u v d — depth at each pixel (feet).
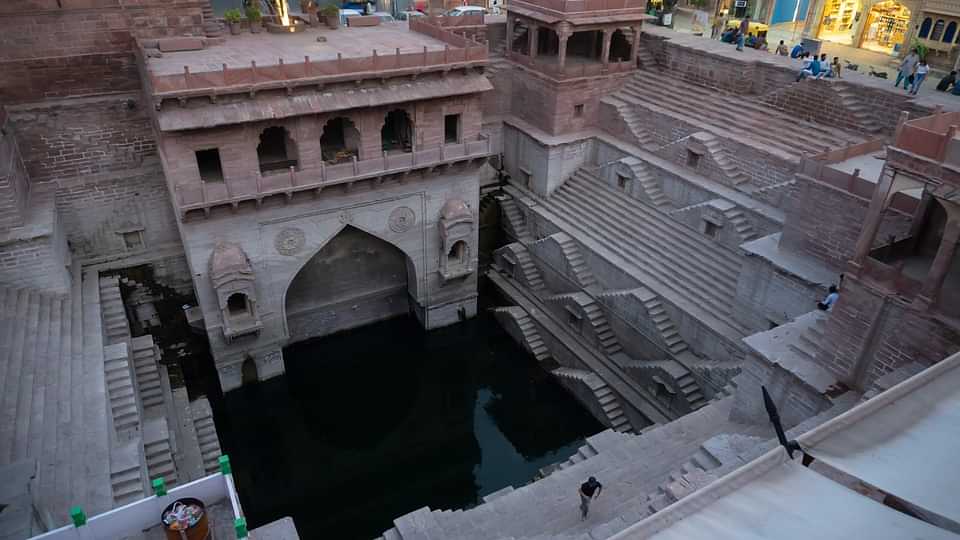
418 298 91.35
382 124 76.07
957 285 46.01
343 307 93.45
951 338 42.70
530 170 103.60
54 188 76.69
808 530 20.56
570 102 98.12
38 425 51.34
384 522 72.43
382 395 89.20
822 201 62.23
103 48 75.36
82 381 59.06
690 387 72.95
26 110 73.10
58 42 72.84
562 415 84.94
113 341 72.33
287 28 89.66
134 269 82.58
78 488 47.37
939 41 91.45
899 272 45.39
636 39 99.30
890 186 44.78
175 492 32.65
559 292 94.73
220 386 83.41
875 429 25.04
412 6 146.92
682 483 40.81
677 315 76.38
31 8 70.49
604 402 80.02
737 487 22.25
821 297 61.26
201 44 78.74
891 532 20.70
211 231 71.97
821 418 46.14
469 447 82.23
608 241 89.10
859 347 48.47
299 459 79.51
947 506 21.88
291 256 78.33
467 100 80.33
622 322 83.20
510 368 92.89
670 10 133.49
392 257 93.20
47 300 68.85
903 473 23.11
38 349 60.29
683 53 97.09
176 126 63.46
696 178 84.84
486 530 49.65
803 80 81.76
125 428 58.29
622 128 97.40
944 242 42.16
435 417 86.74
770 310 67.51
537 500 52.13
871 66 94.84
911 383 26.96
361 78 71.41
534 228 100.68
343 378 90.22
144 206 82.64
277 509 73.56
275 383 85.25
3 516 36.47
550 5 93.61
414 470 79.20
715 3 128.47
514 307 96.84
